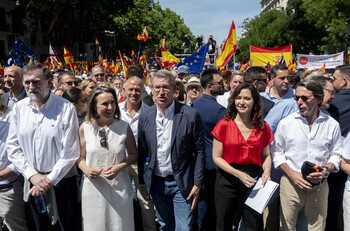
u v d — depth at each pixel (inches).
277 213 138.2
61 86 197.5
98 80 231.9
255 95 112.0
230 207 119.5
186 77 221.9
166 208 122.6
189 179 115.3
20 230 128.6
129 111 144.2
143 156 122.2
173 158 113.0
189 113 113.9
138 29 1421.0
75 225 122.0
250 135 113.1
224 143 116.6
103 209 111.1
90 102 110.9
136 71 179.5
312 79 119.0
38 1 840.3
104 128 112.2
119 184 113.3
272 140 117.4
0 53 1084.5
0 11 1067.3
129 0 1041.5
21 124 113.0
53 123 112.1
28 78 106.2
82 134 114.5
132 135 119.5
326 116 113.3
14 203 124.3
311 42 1347.2
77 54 1425.9
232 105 115.7
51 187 113.5
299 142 113.7
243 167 115.3
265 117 141.0
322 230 115.6
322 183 113.0
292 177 112.4
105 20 1106.1
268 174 112.2
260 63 418.0
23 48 370.3
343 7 896.9
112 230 112.4
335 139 113.0
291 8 1358.3
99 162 111.2
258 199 107.3
